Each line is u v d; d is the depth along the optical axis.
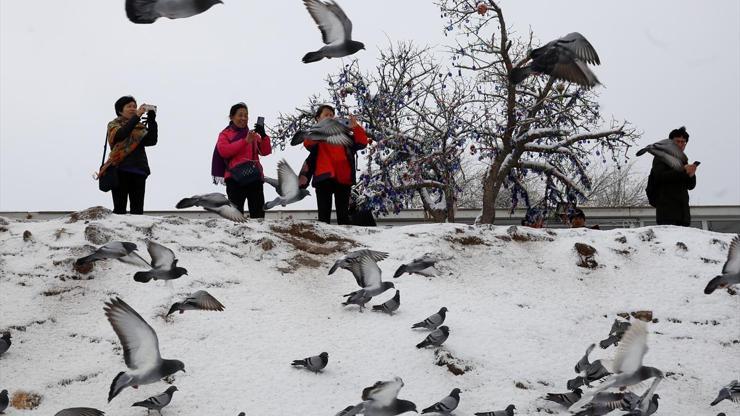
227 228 12.05
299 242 12.05
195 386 8.81
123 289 10.45
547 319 10.79
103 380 8.87
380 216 23.22
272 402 8.65
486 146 20.89
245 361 9.31
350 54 7.68
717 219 22.73
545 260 12.30
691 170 13.36
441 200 21.66
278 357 9.45
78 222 11.65
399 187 20.38
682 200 13.43
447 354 9.48
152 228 11.65
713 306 11.33
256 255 11.64
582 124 21.31
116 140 12.00
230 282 10.88
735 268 9.08
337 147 12.55
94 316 9.96
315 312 10.51
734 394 8.85
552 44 6.32
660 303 11.42
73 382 8.84
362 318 10.38
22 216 21.59
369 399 7.86
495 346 9.95
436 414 8.34
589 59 6.30
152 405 8.12
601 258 12.30
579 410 8.63
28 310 9.94
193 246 11.49
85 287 10.45
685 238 12.83
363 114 21.77
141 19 5.97
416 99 22.77
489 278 11.76
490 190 19.92
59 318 9.91
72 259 10.77
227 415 8.40
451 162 20.73
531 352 9.94
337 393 8.87
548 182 21.02
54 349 9.37
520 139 19.91
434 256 11.91
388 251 12.12
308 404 8.65
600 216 23.53
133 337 7.30
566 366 9.76
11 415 8.32
